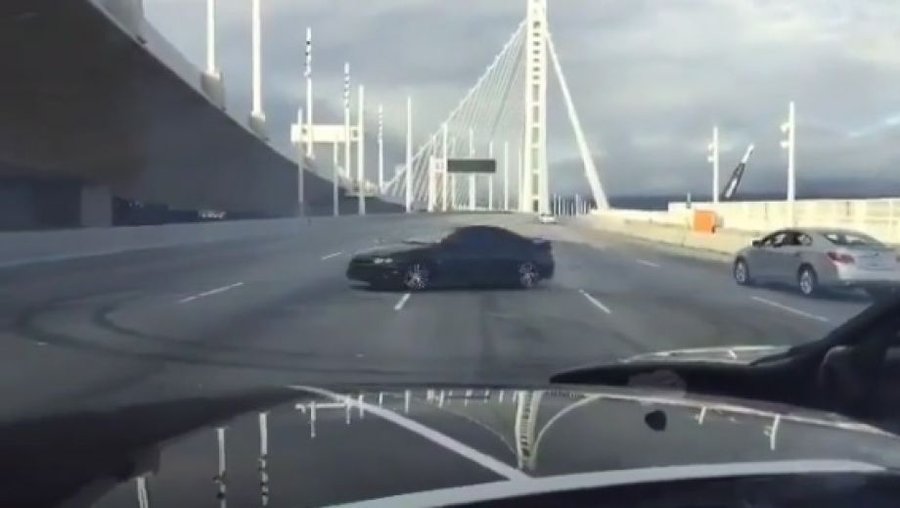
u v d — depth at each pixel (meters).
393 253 23.92
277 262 34.00
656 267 31.73
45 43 30.34
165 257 36.41
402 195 96.25
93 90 37.56
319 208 106.00
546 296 22.52
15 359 12.98
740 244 37.72
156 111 43.38
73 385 10.91
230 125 50.59
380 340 15.06
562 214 66.50
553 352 13.70
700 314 18.80
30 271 28.95
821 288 22.27
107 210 58.91
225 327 16.72
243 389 9.93
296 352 13.84
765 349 8.31
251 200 88.31
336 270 30.39
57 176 54.69
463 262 23.95
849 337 6.83
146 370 12.12
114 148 49.09
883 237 36.94
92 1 26.70
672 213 59.19
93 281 26.28
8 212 53.91
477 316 18.53
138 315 18.58
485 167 68.25
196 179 65.88
